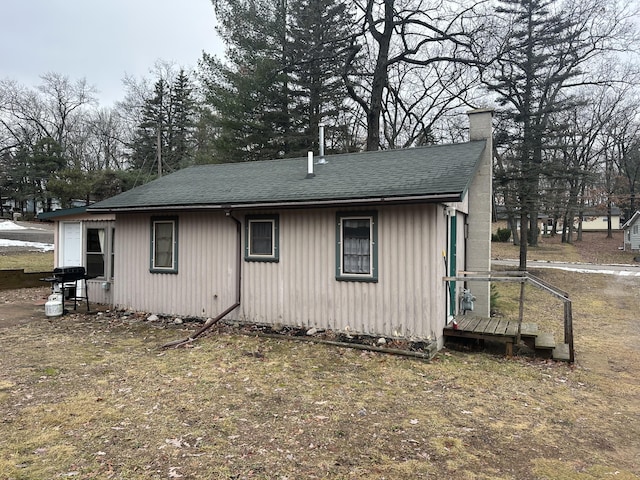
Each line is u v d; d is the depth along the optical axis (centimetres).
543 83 1803
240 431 410
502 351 721
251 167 1130
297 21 2023
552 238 4281
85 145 4662
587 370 631
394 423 434
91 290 1127
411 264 709
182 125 3631
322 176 880
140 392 511
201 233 913
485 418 451
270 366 620
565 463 360
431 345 679
